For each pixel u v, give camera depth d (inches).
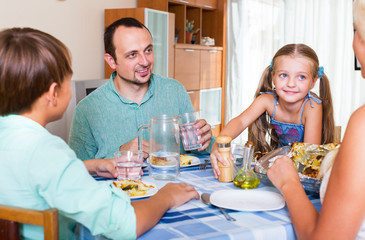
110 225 32.7
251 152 51.1
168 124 49.2
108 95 68.8
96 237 34.4
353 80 173.3
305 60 58.6
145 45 64.4
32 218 30.0
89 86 110.5
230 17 203.2
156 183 47.7
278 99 66.9
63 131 106.9
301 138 67.0
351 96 174.4
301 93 60.1
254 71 201.8
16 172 32.2
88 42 141.3
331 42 177.9
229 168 48.2
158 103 71.6
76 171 32.3
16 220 30.5
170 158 49.6
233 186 46.7
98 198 32.2
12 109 33.7
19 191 32.5
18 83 32.3
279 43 193.5
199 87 184.4
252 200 40.8
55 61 33.5
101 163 50.4
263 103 67.7
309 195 43.1
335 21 176.2
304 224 32.1
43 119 35.1
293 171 39.3
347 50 173.9
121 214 32.8
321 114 64.3
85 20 139.3
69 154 33.0
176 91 74.8
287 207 38.9
